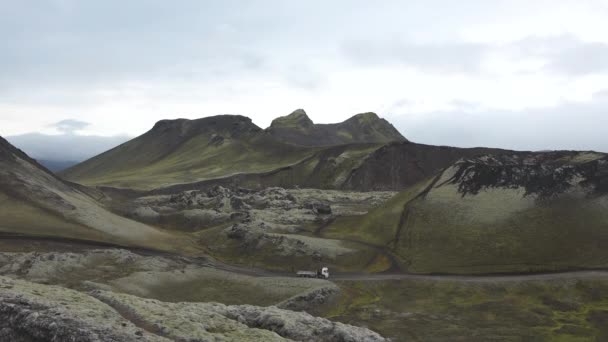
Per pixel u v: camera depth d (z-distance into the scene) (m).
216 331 37.16
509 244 117.06
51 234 126.25
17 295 33.50
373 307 85.06
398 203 163.25
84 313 32.47
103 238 134.12
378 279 102.81
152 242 141.88
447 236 129.25
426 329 70.94
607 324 72.75
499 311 80.62
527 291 90.50
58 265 94.44
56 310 31.38
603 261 101.94
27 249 110.44
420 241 131.50
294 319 48.88
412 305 86.44
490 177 149.12
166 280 96.75
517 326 72.50
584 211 122.81
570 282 91.56
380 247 134.75
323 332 46.44
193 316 39.28
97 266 101.56
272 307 53.38
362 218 169.50
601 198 125.56
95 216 152.38
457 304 85.81
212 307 49.38
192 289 95.25
